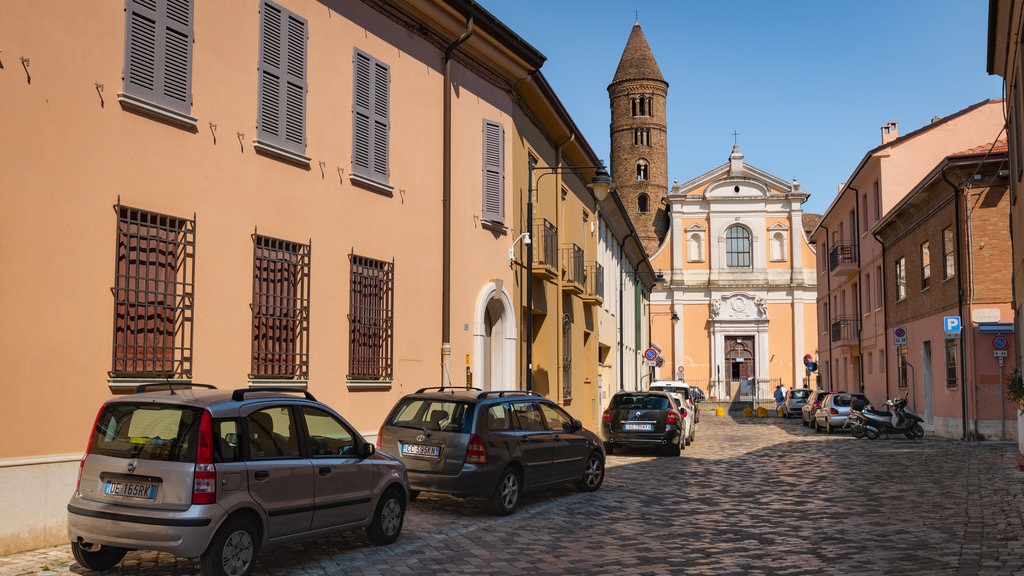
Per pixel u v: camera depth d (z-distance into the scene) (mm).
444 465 11172
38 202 9039
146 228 10250
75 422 9289
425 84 15766
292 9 12602
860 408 30516
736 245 67500
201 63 11047
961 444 24547
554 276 21031
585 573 8141
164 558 8461
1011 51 16484
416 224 15312
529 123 20688
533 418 12648
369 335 13945
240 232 11531
